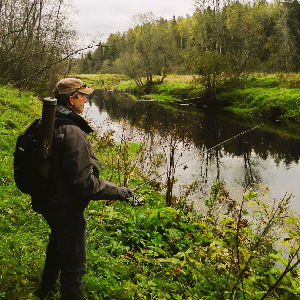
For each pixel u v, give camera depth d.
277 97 21.67
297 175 9.34
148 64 42.00
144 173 7.80
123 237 3.99
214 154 11.46
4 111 9.27
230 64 28.39
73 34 17.53
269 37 41.12
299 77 26.45
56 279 2.59
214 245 3.06
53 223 2.13
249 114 21.91
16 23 16.59
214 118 20.06
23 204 4.14
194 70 29.23
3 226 3.54
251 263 2.89
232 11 33.38
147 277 3.17
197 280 3.23
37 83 15.81
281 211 3.24
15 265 2.83
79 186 2.00
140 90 39.81
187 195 6.64
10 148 6.63
